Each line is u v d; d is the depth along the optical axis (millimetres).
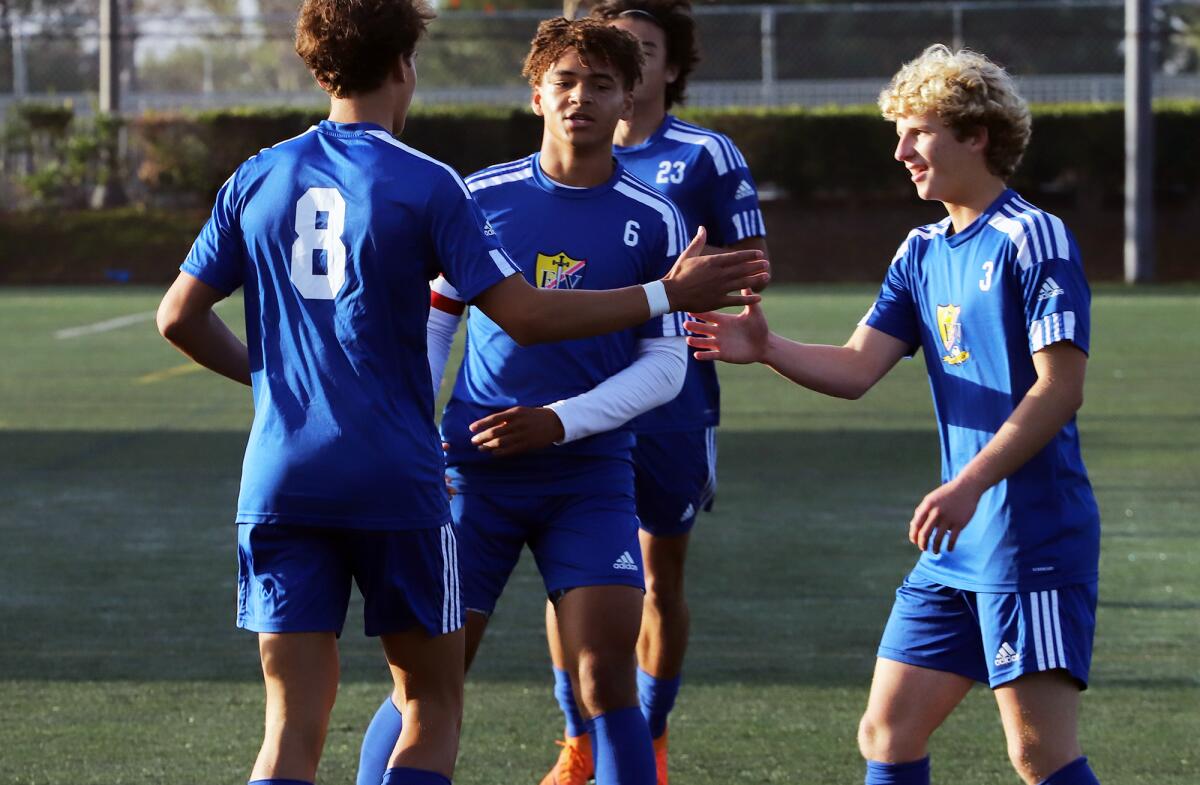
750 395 47031
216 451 36812
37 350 59719
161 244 103562
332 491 11031
